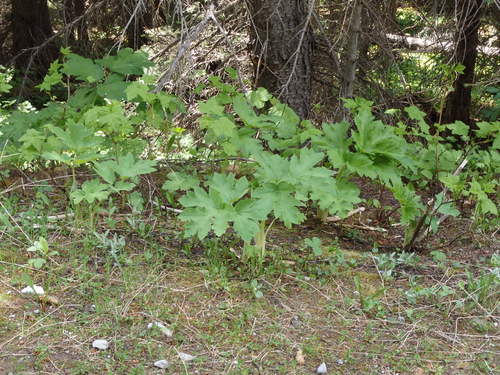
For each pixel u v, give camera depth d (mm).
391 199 3969
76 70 3391
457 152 3523
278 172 2533
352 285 2693
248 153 2850
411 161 2939
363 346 2273
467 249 3242
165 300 2412
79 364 2006
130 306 2344
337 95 4617
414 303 2578
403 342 2312
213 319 2326
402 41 4742
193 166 3691
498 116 5602
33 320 2215
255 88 4059
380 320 2443
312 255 2889
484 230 3463
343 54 4598
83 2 5305
